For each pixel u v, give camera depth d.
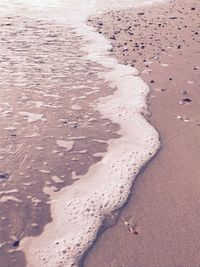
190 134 1.45
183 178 1.22
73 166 1.27
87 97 1.75
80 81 1.93
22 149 1.34
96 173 1.25
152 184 1.20
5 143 1.36
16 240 0.99
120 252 0.96
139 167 1.27
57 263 0.93
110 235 1.01
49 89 1.82
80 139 1.42
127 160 1.31
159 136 1.44
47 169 1.25
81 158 1.31
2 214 1.07
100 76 2.01
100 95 1.78
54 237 1.00
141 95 1.77
